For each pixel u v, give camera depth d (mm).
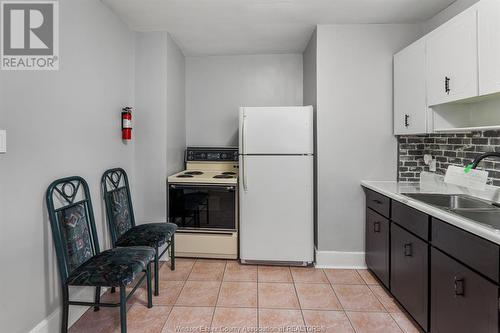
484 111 1937
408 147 2633
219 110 3600
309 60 3084
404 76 2398
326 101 2666
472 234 1297
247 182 2713
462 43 1715
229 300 2156
